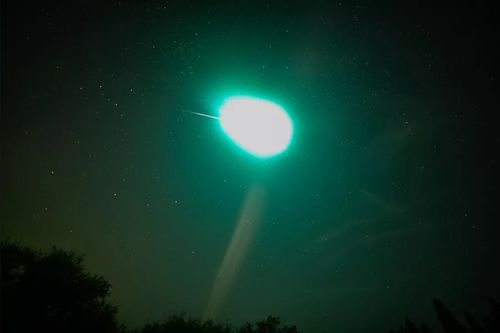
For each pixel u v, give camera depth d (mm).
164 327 15234
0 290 10312
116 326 13281
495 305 28141
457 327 27578
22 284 11102
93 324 12078
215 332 15492
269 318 16453
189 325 15484
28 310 10781
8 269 11133
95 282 13289
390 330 30094
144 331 14891
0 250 11352
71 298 12141
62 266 12664
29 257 12156
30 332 10383
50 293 11391
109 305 13594
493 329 26703
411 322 29969
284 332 16109
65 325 11297
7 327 10023
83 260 13547
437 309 30016
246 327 16172
